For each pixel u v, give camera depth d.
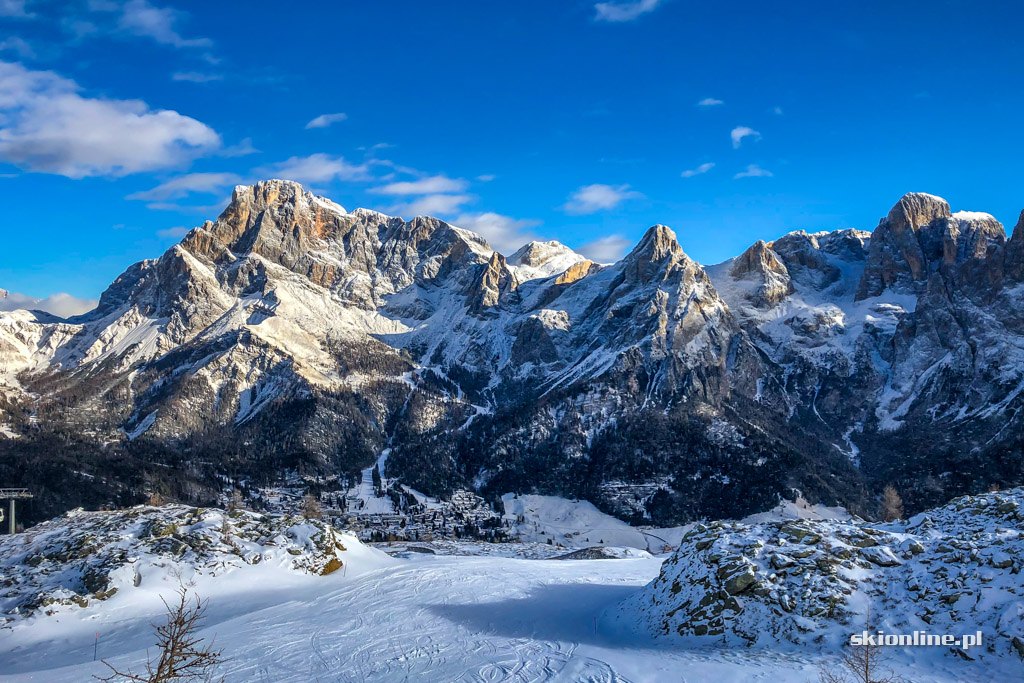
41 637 42.09
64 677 33.88
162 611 45.56
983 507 41.81
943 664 31.45
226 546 54.09
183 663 34.94
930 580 36.62
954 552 37.59
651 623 40.62
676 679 31.20
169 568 50.34
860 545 40.38
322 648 37.31
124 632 42.22
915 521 43.62
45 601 44.81
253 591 50.03
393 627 41.47
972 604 34.19
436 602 47.62
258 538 56.66
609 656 35.09
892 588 37.19
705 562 41.88
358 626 41.69
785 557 39.81
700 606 39.41
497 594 50.03
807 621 36.22
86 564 49.75
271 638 39.28
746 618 37.62
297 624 42.25
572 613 45.38
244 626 42.00
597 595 50.28
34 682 33.38
